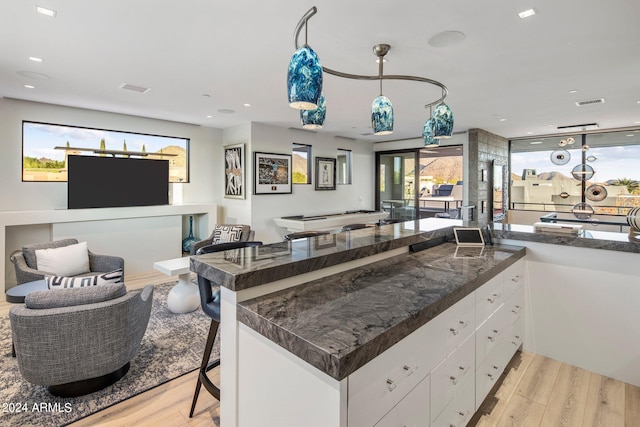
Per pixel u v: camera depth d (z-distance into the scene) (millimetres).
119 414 1979
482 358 1840
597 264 2291
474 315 1722
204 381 1841
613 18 2129
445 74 3160
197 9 2033
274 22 2186
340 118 5191
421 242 2438
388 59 2789
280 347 1114
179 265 3375
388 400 1101
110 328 2082
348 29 2271
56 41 2477
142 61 2877
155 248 5285
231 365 1373
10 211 4164
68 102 4309
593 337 2324
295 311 1232
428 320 1289
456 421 1571
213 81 3410
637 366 2168
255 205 5676
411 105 4336
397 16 2104
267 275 1418
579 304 2373
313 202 6695
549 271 2486
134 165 5035
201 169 6008
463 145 6562
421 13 2066
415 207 7457
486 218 6723
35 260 3400
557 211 7352
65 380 2018
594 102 4238
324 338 1003
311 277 1631
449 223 3010
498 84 3455
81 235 4594
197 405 2062
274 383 1155
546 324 2516
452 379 1518
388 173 7957
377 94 3807
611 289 2246
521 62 2859
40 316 1894
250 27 2254
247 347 1283
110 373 2236
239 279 1317
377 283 1599
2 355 2658
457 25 2221
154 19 2154
